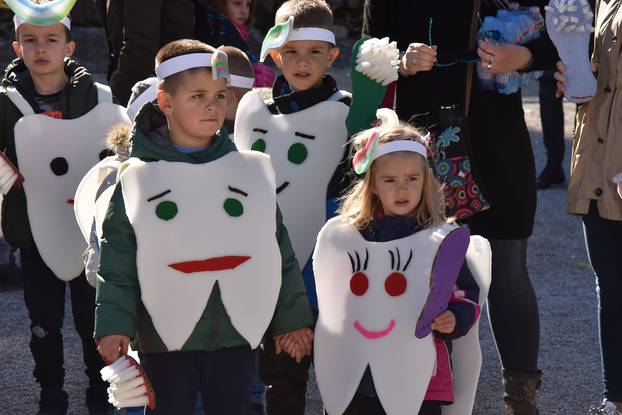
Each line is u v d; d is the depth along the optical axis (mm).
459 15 8016
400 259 6629
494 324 8117
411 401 6562
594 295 11984
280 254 6648
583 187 7809
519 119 8062
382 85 7562
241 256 6477
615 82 7637
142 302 6406
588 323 10984
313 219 7773
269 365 7672
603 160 7707
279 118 7859
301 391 7730
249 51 10961
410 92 8211
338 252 6762
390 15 8281
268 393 7750
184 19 10289
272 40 7703
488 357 10094
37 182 8289
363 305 6652
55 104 8492
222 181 6504
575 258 13523
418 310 6559
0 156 7984
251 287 6504
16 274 12070
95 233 7195
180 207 6391
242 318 6500
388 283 6613
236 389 6594
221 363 6551
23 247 8375
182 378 6508
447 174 7824
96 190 7465
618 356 7910
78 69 8555
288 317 6711
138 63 10023
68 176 8328
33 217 8273
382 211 6848
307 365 7688
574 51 7613
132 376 5977
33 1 8312
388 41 7746
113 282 6305
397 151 6699
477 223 8055
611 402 7945
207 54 6461
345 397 6688
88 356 8414
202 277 6402
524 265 8117
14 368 9570
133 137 6562
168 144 6598
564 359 9938
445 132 7891
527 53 7766
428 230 6676
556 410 8766
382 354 6594
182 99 6422
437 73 8094
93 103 8461
